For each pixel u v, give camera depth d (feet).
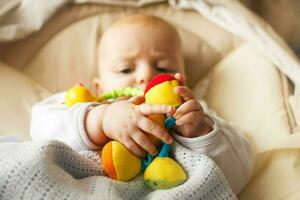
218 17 3.90
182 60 3.52
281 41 3.48
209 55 3.87
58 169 2.04
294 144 2.71
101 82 3.51
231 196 2.24
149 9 4.03
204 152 2.38
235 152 2.54
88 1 3.92
